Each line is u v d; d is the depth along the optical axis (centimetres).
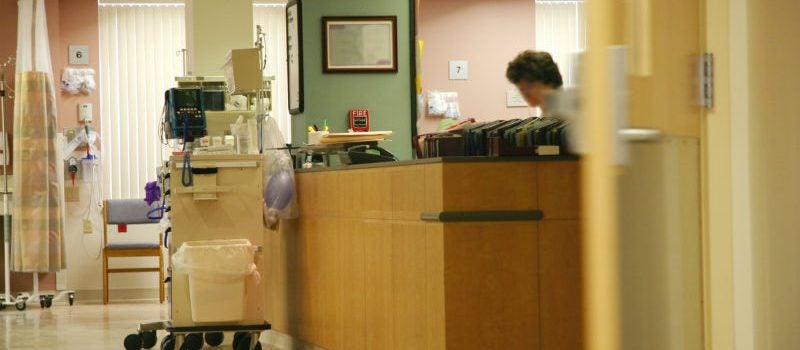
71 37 1067
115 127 1080
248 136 695
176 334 643
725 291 270
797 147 275
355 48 748
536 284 426
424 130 1018
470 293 423
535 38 1042
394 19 750
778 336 272
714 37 270
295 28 748
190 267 619
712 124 270
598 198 175
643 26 206
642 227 195
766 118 273
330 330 587
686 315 261
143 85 1085
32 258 975
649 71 211
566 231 428
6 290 973
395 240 481
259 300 641
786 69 274
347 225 553
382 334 503
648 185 200
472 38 1027
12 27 1030
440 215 422
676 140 250
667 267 224
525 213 423
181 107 690
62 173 1023
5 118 1027
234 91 694
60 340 737
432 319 436
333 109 747
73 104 1066
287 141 1098
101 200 1052
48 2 1048
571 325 428
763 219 272
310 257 621
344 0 746
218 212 645
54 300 1023
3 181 1009
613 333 174
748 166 271
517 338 425
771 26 273
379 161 571
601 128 176
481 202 424
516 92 1030
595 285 175
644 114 202
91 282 1044
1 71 1005
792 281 274
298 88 744
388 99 752
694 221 268
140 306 977
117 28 1081
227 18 845
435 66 1023
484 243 423
